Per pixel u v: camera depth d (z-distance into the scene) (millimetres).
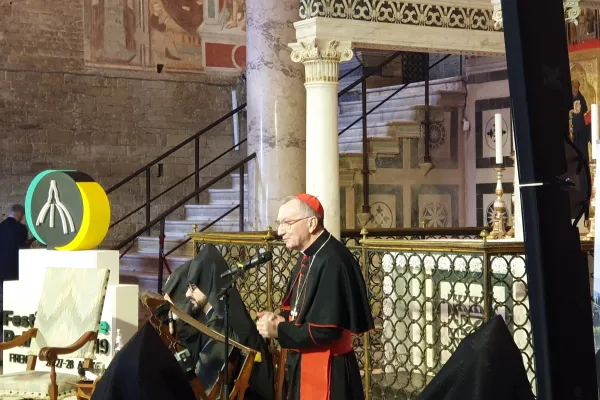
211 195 15648
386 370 8789
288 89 11945
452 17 9820
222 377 6719
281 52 11930
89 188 8641
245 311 7258
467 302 8109
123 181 13984
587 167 3545
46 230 8734
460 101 14047
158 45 16547
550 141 3434
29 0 15273
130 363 4199
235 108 17016
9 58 15117
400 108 13938
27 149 15281
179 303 7555
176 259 13320
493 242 7031
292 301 6316
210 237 9812
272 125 11914
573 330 3453
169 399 4180
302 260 6270
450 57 16141
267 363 7227
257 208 12016
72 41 15672
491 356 3436
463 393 3432
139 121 16359
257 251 9203
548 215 3432
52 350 7016
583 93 11078
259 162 11984
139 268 14156
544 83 3416
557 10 3447
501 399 3402
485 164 13773
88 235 8555
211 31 17078
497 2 8703
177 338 7355
